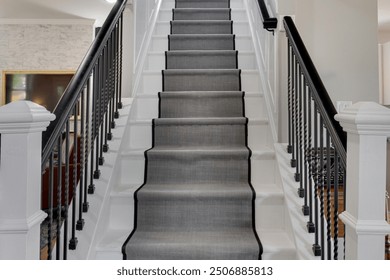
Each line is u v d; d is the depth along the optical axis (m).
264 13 2.21
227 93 2.55
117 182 2.01
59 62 5.04
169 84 2.81
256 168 2.08
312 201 1.72
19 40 5.03
